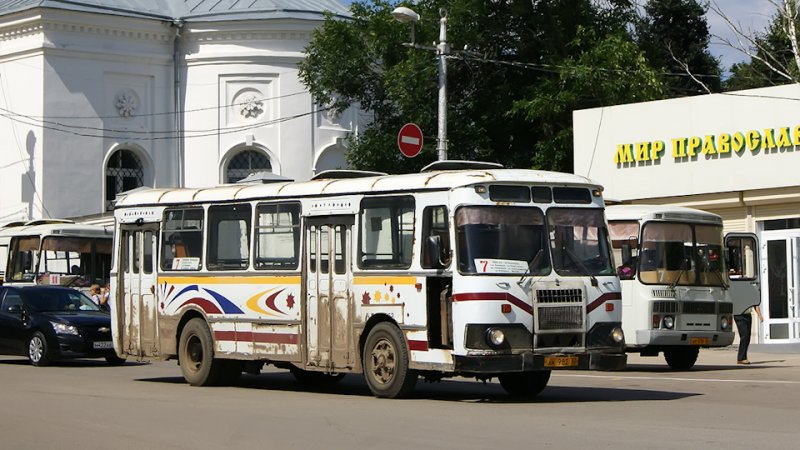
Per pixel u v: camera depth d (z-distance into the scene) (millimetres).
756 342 31953
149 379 22984
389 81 44000
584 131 35406
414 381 17594
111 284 22938
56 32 52219
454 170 18500
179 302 21438
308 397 18484
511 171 17203
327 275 18781
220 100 54188
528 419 14672
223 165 54188
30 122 52438
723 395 18031
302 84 54000
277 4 54906
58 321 27156
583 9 45406
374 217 18094
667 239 24703
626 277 24344
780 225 31359
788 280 31078
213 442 12969
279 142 54188
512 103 44469
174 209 21781
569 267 17125
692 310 24609
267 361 20125
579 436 12945
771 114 30938
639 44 48188
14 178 53062
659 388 19438
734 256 26406
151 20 53688
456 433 13367
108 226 45531
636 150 34000
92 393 19344
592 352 17031
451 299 16766
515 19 45625
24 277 39625
